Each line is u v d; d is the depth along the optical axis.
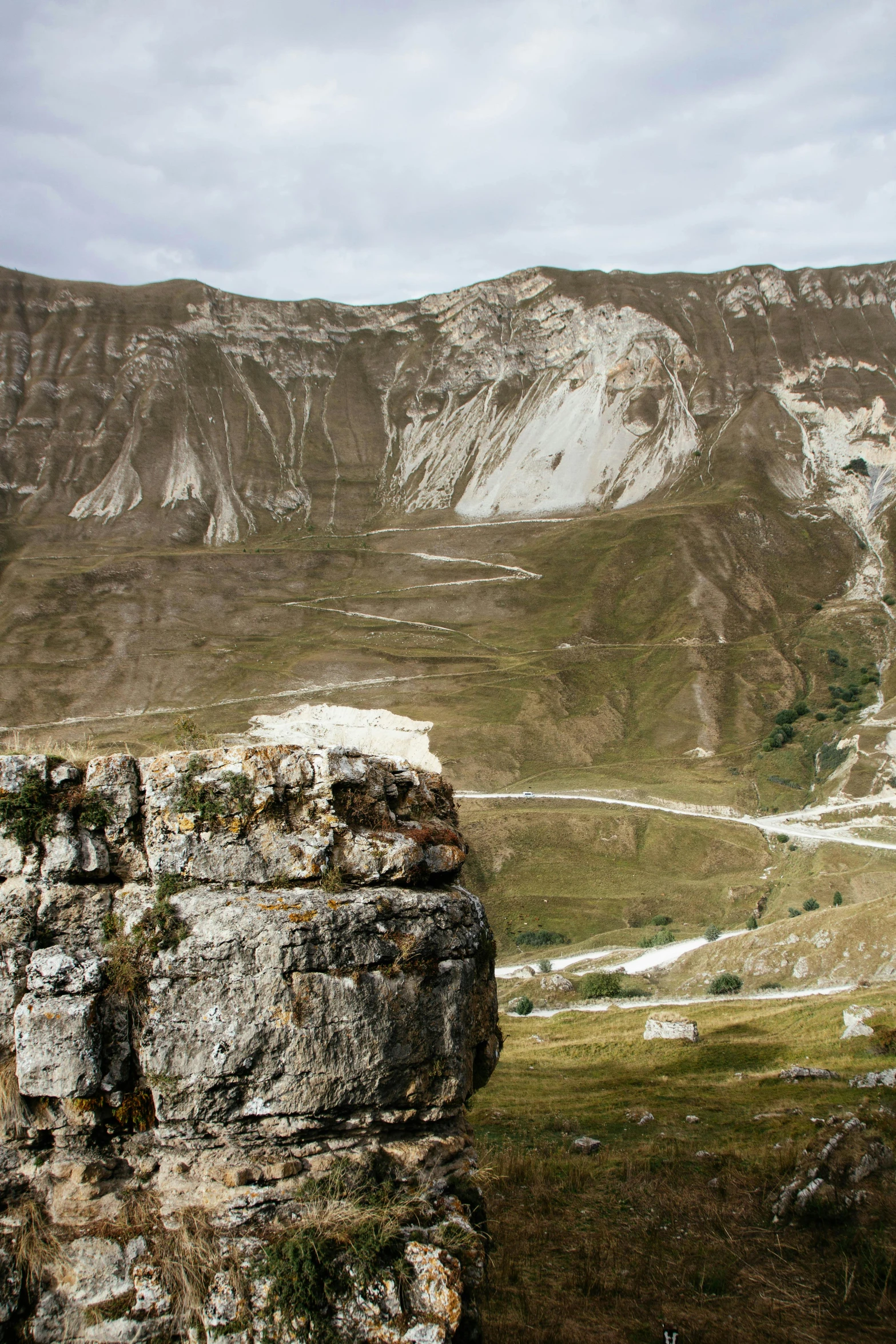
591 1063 30.00
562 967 84.25
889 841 121.56
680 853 124.00
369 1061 7.91
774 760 159.12
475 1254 7.73
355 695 183.00
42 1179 7.55
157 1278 7.18
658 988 68.81
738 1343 9.34
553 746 166.25
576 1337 9.44
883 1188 12.67
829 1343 9.37
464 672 196.62
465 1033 8.66
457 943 8.74
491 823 127.88
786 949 64.00
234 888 8.14
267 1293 7.04
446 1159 8.45
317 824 8.56
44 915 7.87
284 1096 7.63
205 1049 7.56
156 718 171.38
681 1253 11.59
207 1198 7.48
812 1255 11.37
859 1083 21.09
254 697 182.88
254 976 7.70
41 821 8.03
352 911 8.12
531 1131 19.38
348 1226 7.37
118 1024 7.69
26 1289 7.21
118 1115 7.59
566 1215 13.13
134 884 8.20
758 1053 27.81
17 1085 7.51
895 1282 10.55
